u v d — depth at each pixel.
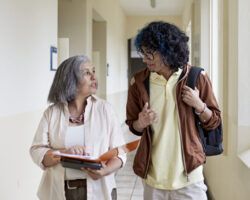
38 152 1.87
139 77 1.94
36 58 3.59
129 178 5.31
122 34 12.26
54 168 1.87
